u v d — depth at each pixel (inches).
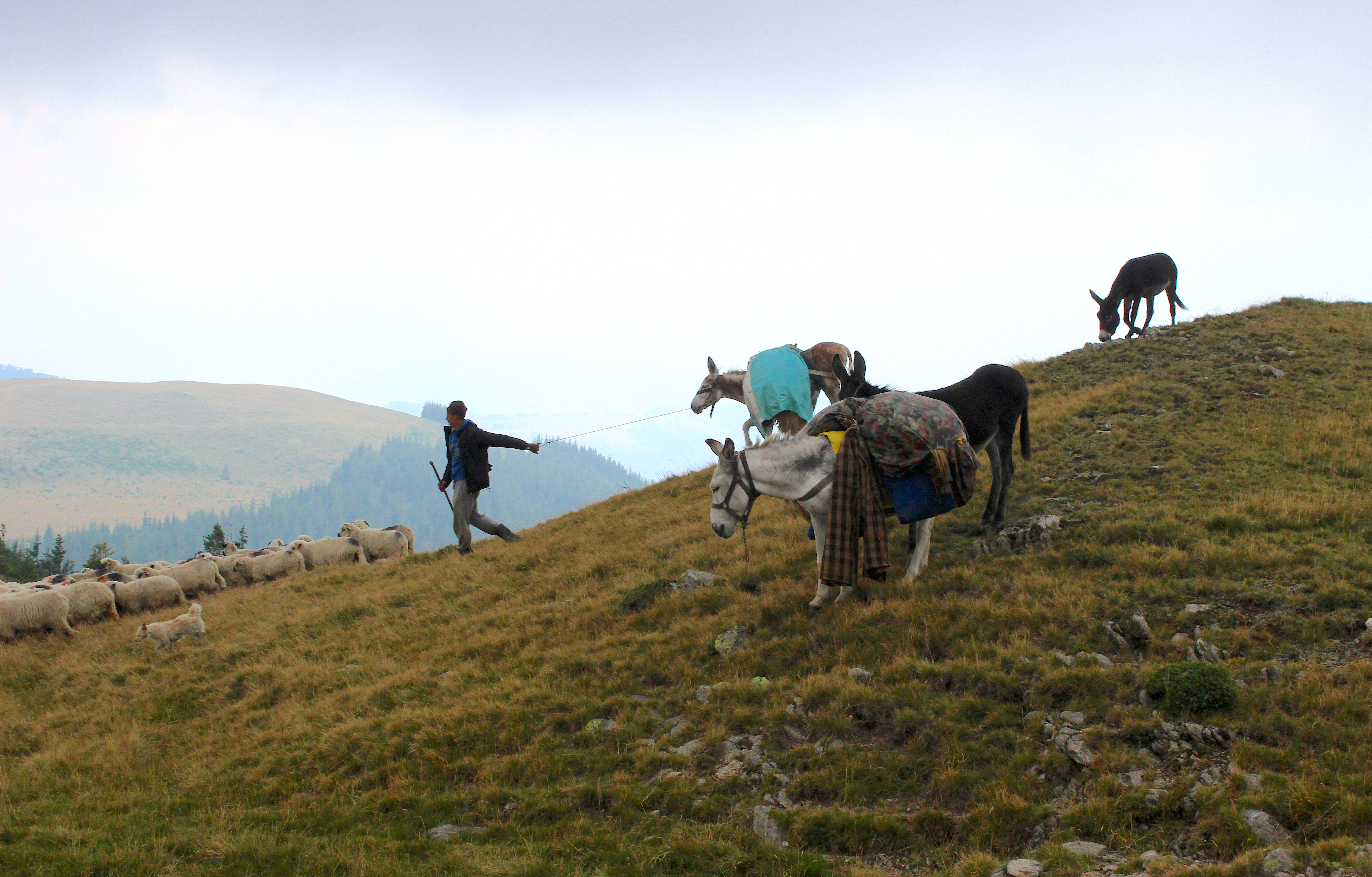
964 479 393.1
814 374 658.2
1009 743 298.0
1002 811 266.7
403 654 513.3
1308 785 242.4
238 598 744.3
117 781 397.7
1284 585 364.2
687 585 498.3
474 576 651.5
